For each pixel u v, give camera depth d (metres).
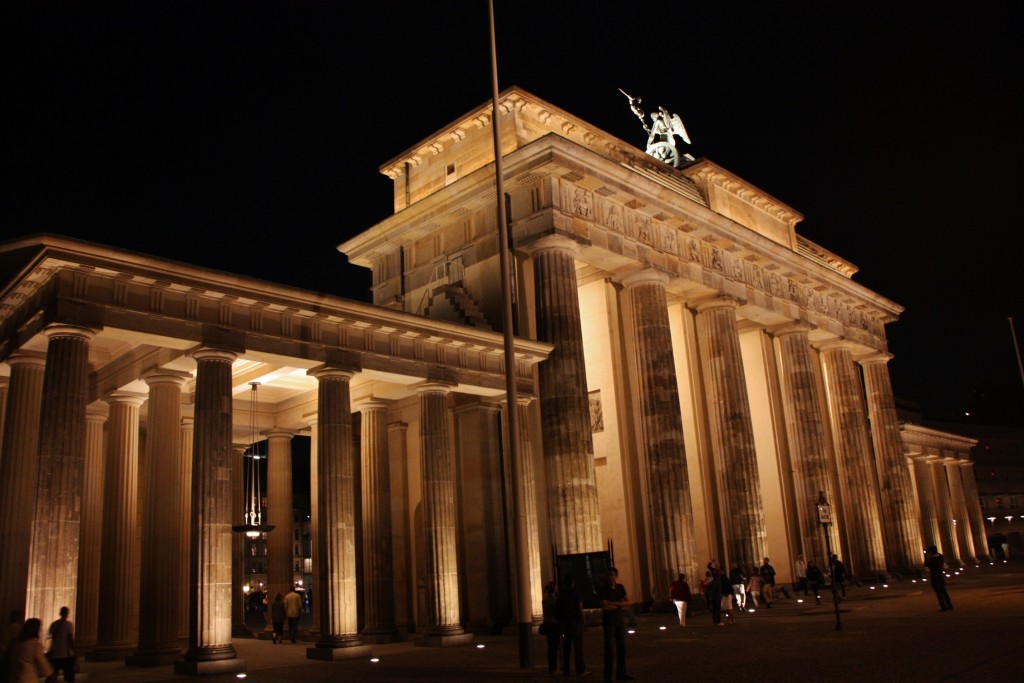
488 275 42.59
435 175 49.12
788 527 55.62
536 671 22.28
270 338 29.52
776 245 55.81
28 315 26.73
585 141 47.38
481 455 38.69
